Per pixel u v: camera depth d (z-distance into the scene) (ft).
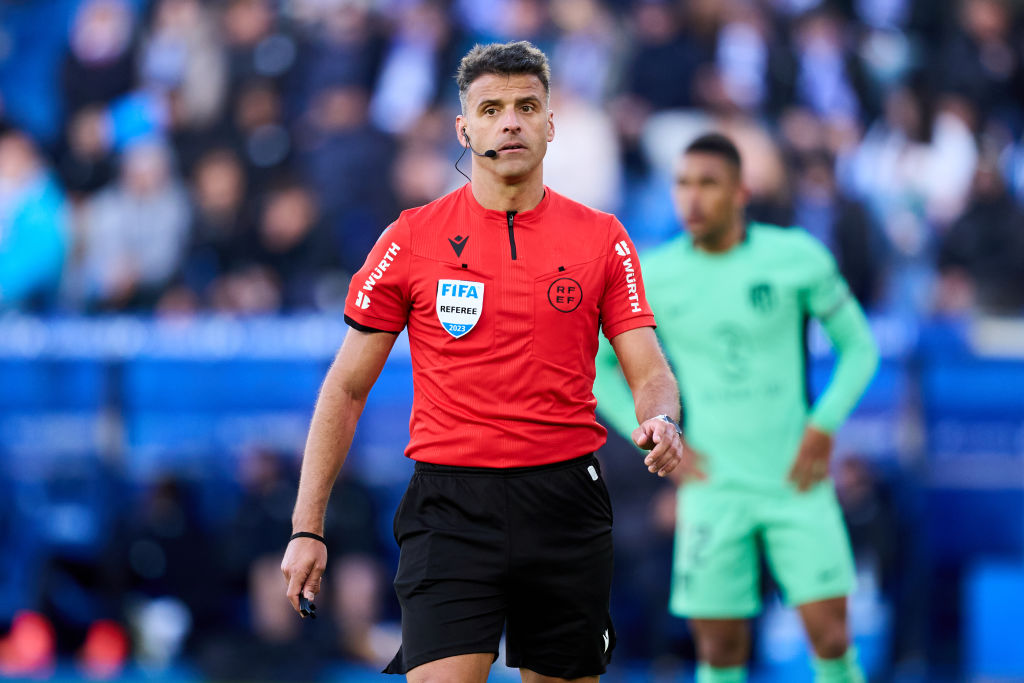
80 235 114.83
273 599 88.02
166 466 94.02
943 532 90.27
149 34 125.49
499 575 36.29
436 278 36.86
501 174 36.47
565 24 122.21
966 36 127.24
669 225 112.37
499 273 36.68
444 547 36.47
